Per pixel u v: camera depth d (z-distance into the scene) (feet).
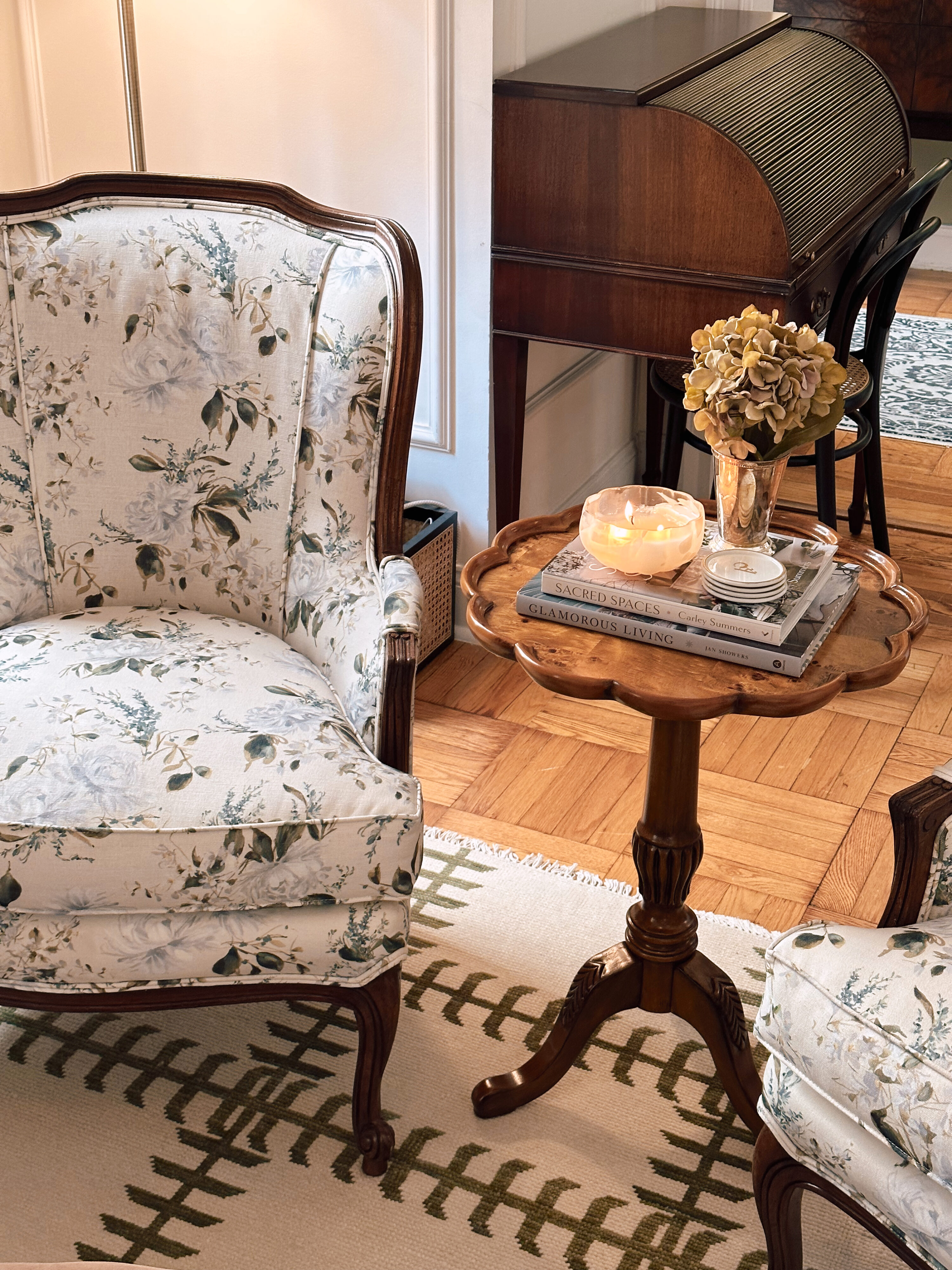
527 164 7.74
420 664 8.80
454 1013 5.92
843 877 6.84
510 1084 5.38
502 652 4.50
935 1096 3.67
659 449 10.33
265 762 4.85
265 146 8.34
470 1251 4.85
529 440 9.12
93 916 4.75
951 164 8.60
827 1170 4.12
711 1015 5.19
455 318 8.25
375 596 5.52
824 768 7.80
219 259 5.91
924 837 4.24
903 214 8.13
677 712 4.09
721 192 7.35
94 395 5.95
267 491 5.94
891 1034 3.82
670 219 7.53
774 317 4.44
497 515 8.84
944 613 9.49
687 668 4.33
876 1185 3.91
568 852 7.00
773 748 8.00
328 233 5.81
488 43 7.43
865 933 4.16
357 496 5.75
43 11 8.46
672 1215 5.01
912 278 17.21
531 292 8.07
